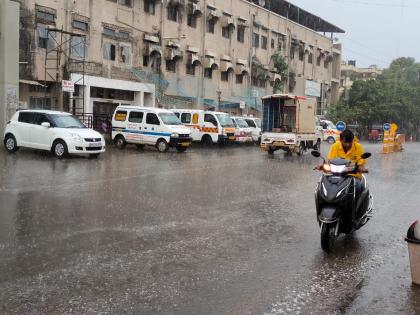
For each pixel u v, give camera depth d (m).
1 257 6.21
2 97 23.50
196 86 41.38
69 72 29.45
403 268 6.37
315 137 26.92
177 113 30.80
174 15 38.91
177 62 39.31
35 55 27.73
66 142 18.23
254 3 51.09
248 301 5.02
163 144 23.92
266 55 51.75
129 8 34.44
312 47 61.59
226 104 45.19
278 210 10.05
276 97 24.83
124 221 8.46
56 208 9.34
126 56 34.38
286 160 22.11
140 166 17.08
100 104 32.97
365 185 7.97
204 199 10.99
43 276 5.55
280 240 7.61
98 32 31.97
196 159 20.83
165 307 4.79
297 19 60.31
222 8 44.12
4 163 16.28
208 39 42.66
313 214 9.73
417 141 71.38
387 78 75.25
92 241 7.09
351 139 7.70
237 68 46.59
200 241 7.34
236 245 7.20
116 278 5.57
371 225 9.08
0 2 23.34
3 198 10.19
